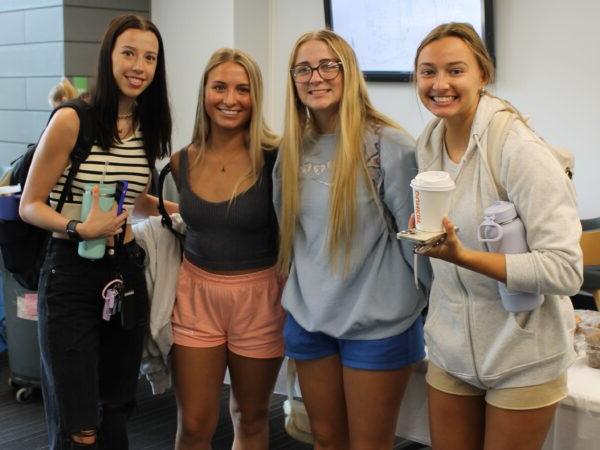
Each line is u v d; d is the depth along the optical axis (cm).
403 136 195
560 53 362
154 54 208
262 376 229
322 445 216
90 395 209
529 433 165
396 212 194
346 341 202
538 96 373
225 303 222
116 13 465
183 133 480
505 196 161
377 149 196
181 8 471
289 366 241
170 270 230
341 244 197
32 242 222
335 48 194
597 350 201
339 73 195
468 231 164
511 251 156
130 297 212
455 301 171
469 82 165
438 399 180
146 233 231
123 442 228
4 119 490
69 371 206
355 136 194
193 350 226
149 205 249
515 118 163
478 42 167
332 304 200
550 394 164
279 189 209
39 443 307
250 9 452
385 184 193
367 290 197
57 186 205
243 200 215
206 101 219
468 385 176
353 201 193
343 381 209
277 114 473
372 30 421
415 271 191
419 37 403
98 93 203
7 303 340
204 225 220
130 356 221
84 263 205
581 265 154
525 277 151
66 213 206
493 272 154
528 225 154
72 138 200
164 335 227
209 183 222
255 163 217
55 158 200
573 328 172
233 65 217
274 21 467
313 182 202
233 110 217
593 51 352
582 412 188
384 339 197
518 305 158
